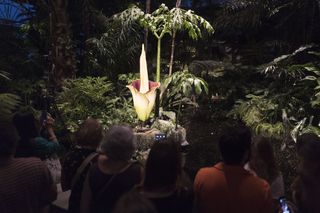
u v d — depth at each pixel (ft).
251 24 24.40
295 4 21.86
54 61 20.89
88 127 8.15
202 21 19.57
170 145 6.20
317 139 7.30
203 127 20.35
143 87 17.92
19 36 26.23
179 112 20.75
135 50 23.16
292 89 19.31
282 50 23.38
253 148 8.39
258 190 6.47
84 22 23.93
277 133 17.19
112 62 22.33
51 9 20.71
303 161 7.14
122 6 26.37
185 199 6.16
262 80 23.61
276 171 8.41
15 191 6.74
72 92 19.30
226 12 24.17
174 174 6.10
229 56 26.94
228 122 20.81
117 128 6.97
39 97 19.11
